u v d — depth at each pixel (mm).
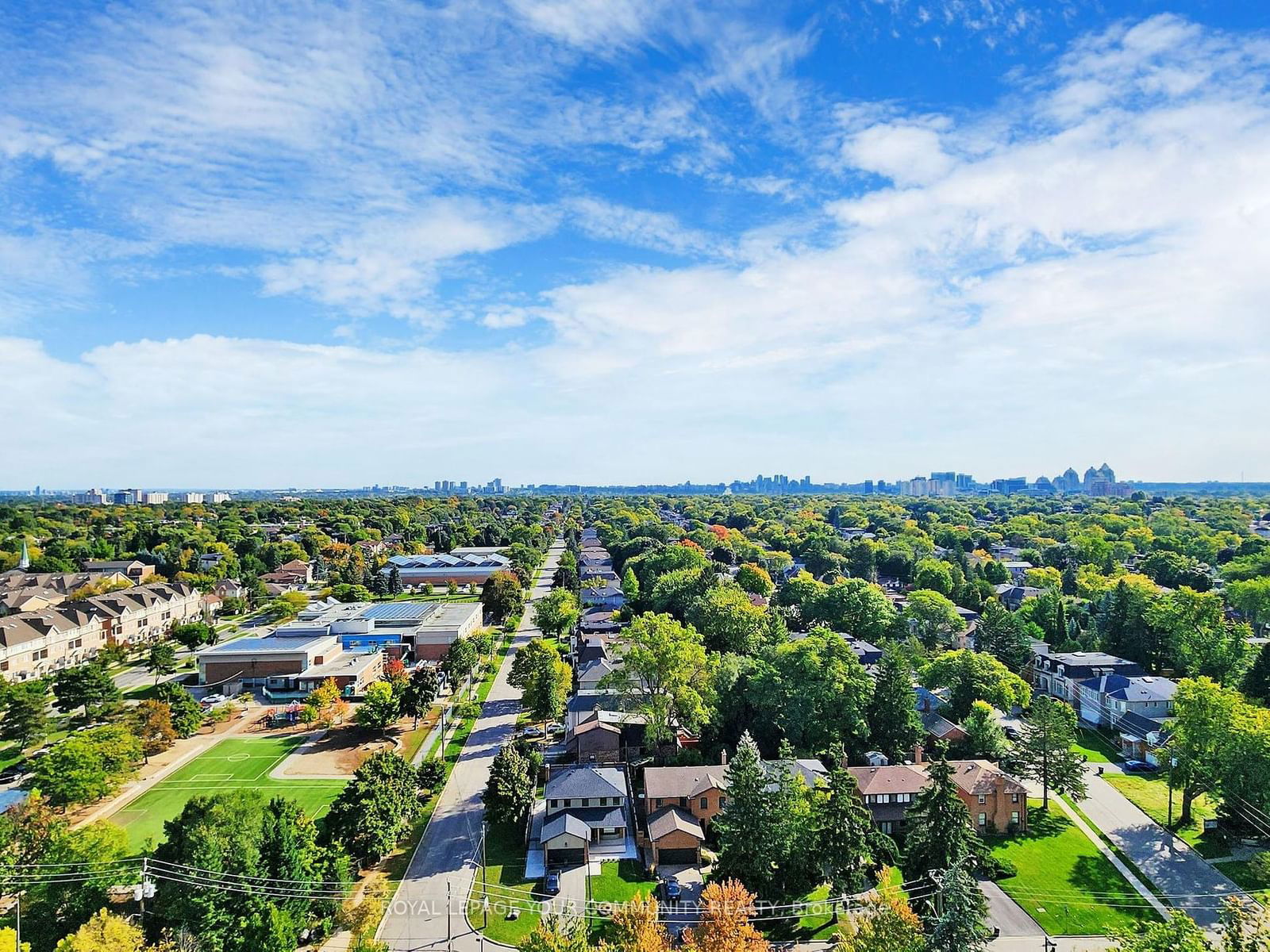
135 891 54594
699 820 75750
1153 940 47844
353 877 67250
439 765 84062
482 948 58125
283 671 126375
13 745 98625
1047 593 152125
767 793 64938
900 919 51219
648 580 186375
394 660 137750
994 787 77438
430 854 72000
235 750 98000
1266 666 102750
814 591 154750
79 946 46781
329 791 84812
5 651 125125
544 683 105562
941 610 136125
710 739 95000
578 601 185250
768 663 97750
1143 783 88750
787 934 60531
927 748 94438
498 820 74312
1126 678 107875
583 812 74812
